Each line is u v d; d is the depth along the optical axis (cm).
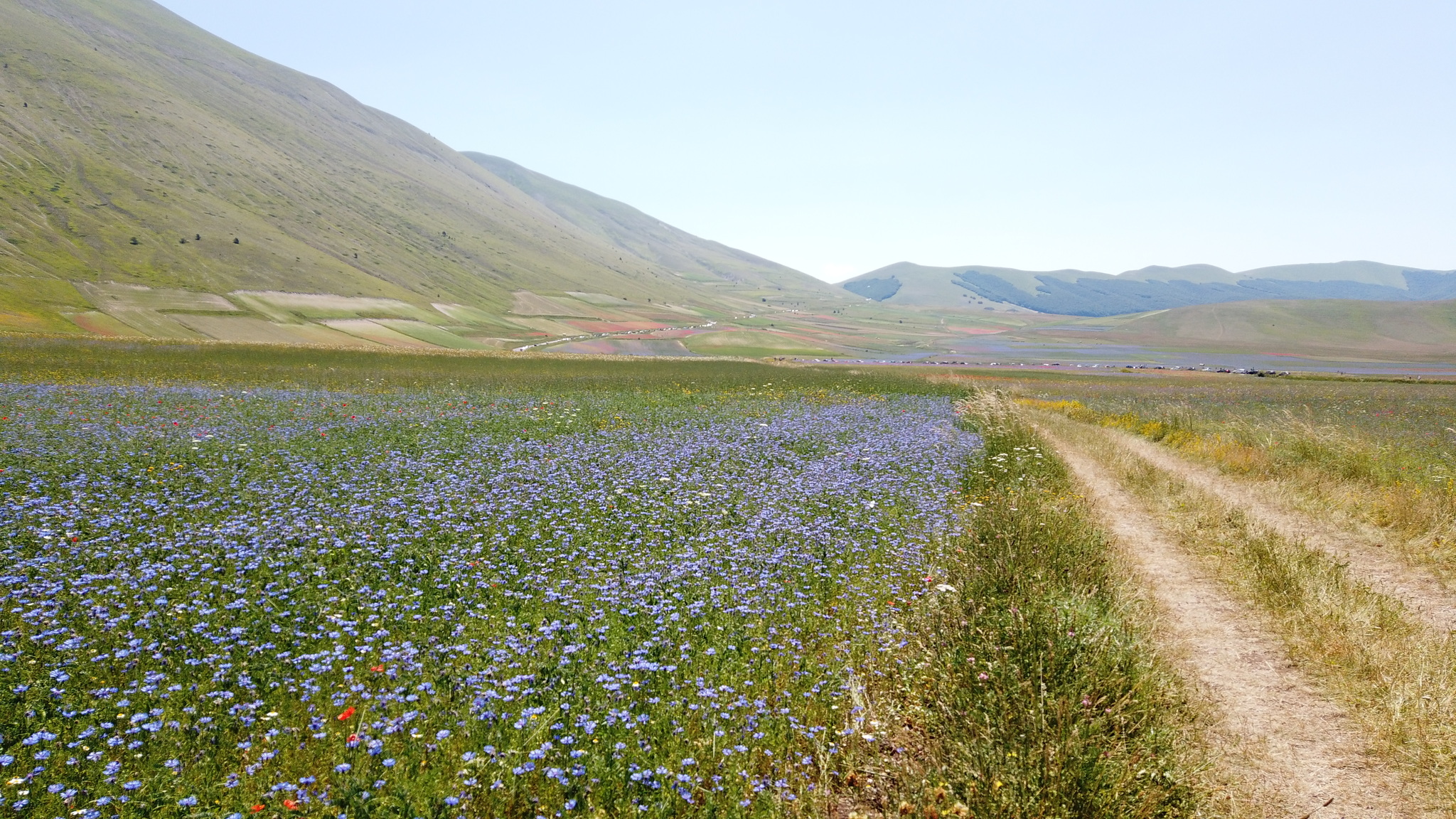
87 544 951
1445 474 1493
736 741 540
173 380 3588
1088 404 4122
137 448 1694
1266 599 834
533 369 5441
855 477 1556
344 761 505
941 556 981
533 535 1058
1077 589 770
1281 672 668
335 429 2134
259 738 539
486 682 602
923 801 473
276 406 2642
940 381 5444
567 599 807
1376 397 4691
